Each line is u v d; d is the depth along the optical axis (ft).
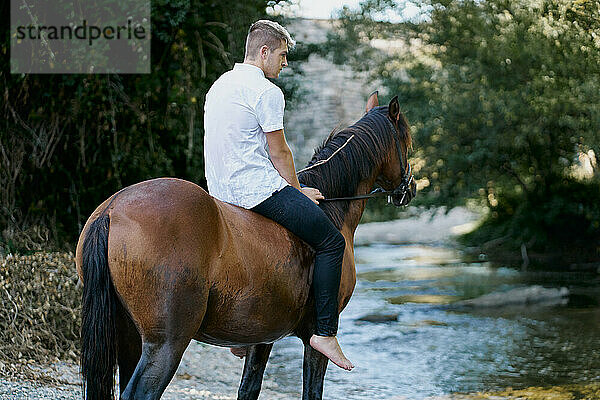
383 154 14.33
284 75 37.09
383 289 40.11
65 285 22.07
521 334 28.60
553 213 51.65
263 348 13.39
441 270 48.70
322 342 12.17
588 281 42.80
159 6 28.32
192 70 29.78
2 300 21.04
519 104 45.55
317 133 43.47
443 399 19.52
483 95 45.65
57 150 29.43
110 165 29.66
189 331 10.12
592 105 42.68
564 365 23.57
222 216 10.85
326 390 20.48
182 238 9.98
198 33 29.55
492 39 45.96
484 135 48.70
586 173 51.19
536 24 44.21
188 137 30.14
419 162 50.60
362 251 61.52
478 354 25.23
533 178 52.80
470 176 51.47
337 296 12.20
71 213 29.86
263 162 11.73
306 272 12.02
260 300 11.07
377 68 52.34
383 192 14.62
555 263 50.96
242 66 11.97
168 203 10.09
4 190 28.63
